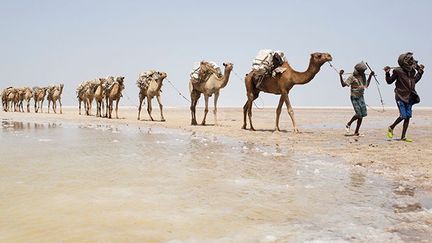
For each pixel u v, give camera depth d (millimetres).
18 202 5102
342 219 4516
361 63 13750
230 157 9133
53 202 5113
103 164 8055
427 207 5027
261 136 14156
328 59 13719
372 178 6797
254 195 5590
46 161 8391
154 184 6223
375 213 4750
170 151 10156
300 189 5965
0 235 3916
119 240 3805
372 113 41188
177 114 36750
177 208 4914
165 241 3793
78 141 12398
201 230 4113
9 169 7422
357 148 10602
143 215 4609
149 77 24500
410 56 11852
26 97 45156
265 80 15531
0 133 15297
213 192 5742
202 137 14031
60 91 38938
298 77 14406
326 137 13641
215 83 19391
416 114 38625
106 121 23859
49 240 3789
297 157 9180
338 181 6543
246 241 3807
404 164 8055
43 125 20594
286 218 4547
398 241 3801
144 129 17844
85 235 3934
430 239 3857
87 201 5176
